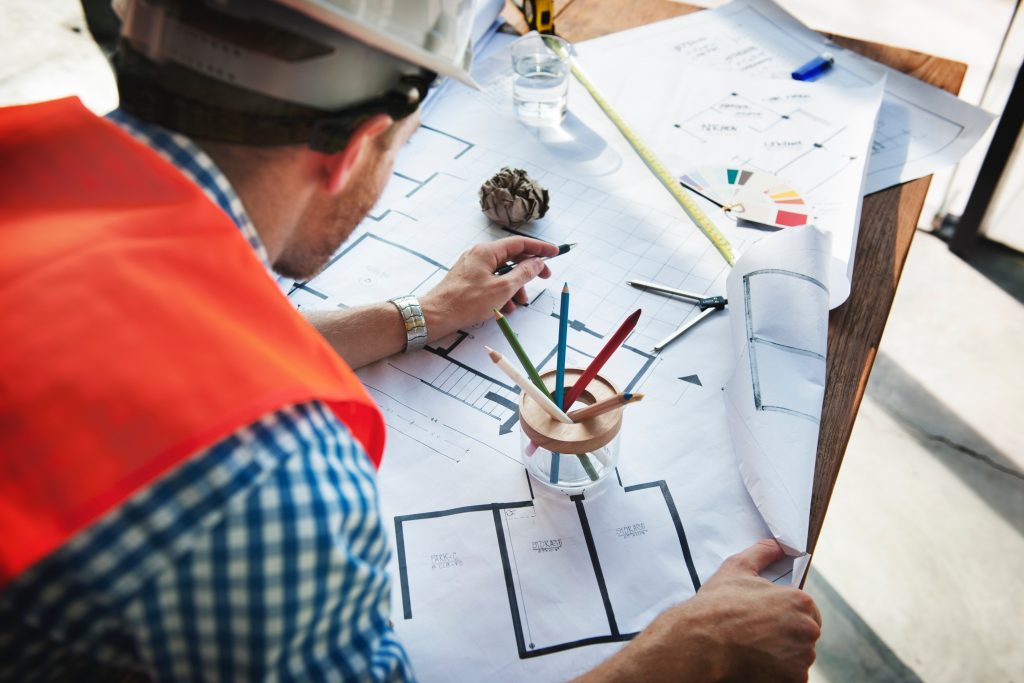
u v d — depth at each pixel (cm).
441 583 63
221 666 41
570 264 90
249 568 39
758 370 73
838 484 155
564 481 68
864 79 111
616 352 80
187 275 43
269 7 43
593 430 63
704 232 92
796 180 97
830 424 72
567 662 58
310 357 46
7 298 40
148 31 45
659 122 108
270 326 45
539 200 93
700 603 58
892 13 188
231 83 46
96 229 43
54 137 48
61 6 217
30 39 208
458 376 79
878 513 151
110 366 39
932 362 173
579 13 128
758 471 67
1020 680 130
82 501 36
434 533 66
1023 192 177
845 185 96
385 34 47
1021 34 161
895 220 92
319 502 41
